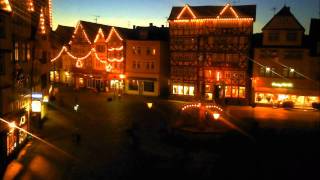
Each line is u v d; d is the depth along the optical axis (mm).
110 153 24422
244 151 24969
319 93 46344
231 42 50812
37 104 28781
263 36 48656
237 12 50438
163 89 58156
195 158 23156
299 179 19438
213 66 52125
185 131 26719
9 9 22109
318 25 50281
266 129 32375
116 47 60938
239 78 50688
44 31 34188
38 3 32688
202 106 27250
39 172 20453
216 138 26328
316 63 46469
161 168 21125
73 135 29172
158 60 56812
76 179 19422
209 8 53875
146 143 26984
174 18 54219
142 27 63156
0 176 19688
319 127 33875
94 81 64375
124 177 19672
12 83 23031
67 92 60250
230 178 19469
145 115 39406
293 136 29812
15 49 24234
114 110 42781
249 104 50000
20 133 25109
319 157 23672
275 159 23047
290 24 47281
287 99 47844
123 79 60188
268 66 48344
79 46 66750
